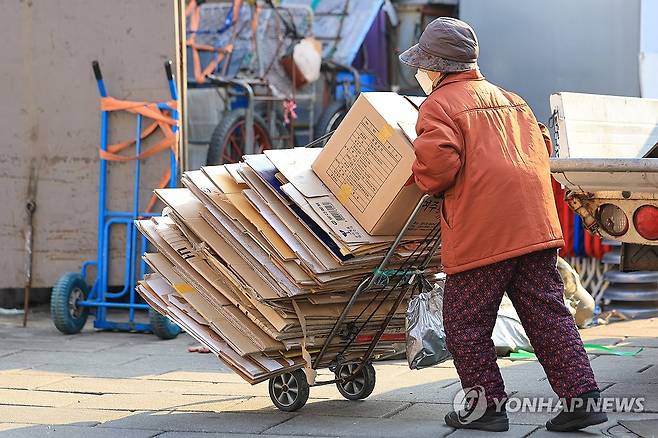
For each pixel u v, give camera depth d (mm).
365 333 10203
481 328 8828
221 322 9812
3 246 16516
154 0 15773
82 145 16250
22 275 16484
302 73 19719
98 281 15898
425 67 8938
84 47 16125
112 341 15000
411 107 9742
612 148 11516
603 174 9922
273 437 9148
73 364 13141
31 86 16375
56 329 16125
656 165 9305
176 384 11812
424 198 9039
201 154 19141
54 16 16219
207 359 13438
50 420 10039
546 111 18438
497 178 8523
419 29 23156
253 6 19547
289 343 9633
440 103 8672
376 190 9312
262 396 11023
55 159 16359
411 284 10016
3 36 16406
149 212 15883
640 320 15836
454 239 8664
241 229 9555
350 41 21328
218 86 18859
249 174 9617
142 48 15852
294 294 9320
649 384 10898
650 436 8641
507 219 8531
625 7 17859
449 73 8961
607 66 18016
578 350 8703
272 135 19391
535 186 8664
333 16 21859
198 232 9781
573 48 18219
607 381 11102
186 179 9867
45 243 16422
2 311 17719
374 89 22469
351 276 9539
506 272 8656
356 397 10523
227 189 9719
